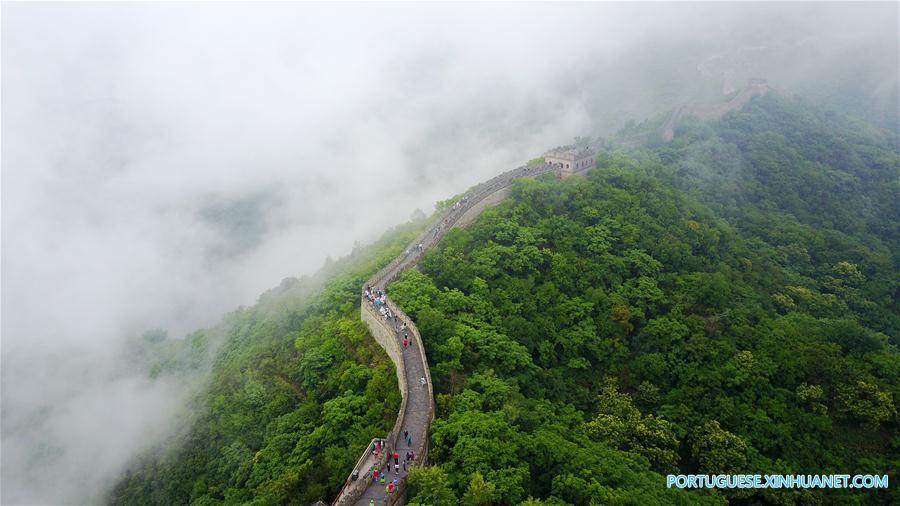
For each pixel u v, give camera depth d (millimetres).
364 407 112250
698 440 122562
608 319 152750
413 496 81625
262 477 113688
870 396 129750
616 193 199125
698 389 133500
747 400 132250
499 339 129500
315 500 91500
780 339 148000
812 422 126312
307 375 136125
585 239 177500
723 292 165125
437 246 169875
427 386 107375
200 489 129000
